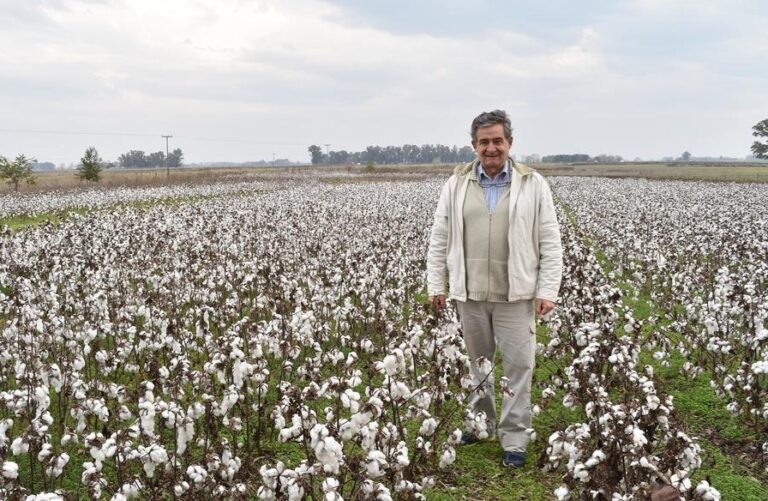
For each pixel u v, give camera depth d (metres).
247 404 5.50
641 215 24.69
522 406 5.40
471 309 5.44
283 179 64.69
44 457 4.38
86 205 34.19
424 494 4.99
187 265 11.10
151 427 4.40
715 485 5.21
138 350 7.01
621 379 5.27
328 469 3.46
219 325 8.40
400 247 14.43
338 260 11.95
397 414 4.80
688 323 9.02
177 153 173.62
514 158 5.41
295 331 6.75
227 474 4.23
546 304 5.13
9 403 5.21
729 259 14.48
